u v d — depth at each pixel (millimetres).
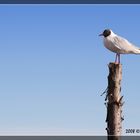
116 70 16328
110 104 16422
